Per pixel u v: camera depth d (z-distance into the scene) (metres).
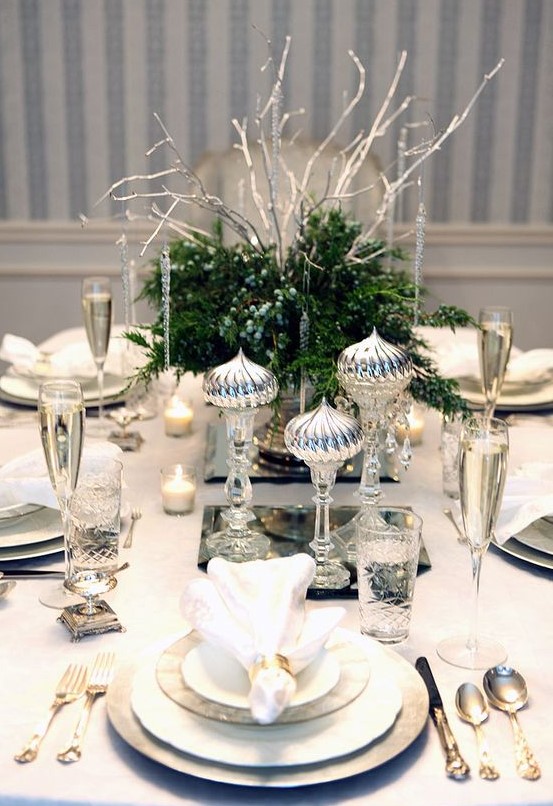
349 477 1.63
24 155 3.76
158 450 1.77
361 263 1.65
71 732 0.92
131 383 1.59
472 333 2.45
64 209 3.80
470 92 3.69
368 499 1.36
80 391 1.17
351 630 1.13
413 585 1.10
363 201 3.03
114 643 1.09
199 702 0.90
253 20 3.63
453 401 1.53
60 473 1.17
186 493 1.47
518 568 1.30
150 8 3.62
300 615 0.98
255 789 0.85
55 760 0.88
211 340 1.55
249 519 1.37
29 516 1.38
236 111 3.71
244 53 3.66
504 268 3.86
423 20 3.63
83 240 3.82
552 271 3.87
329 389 1.37
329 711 0.89
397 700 0.93
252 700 0.84
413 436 1.83
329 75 3.68
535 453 1.73
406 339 1.58
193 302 1.61
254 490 1.58
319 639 0.93
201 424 1.94
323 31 3.64
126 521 1.45
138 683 0.96
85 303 1.80
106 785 0.85
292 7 3.62
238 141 3.74
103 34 3.65
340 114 3.71
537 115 3.72
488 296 3.90
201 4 3.62
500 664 1.06
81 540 1.20
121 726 0.90
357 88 3.68
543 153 3.75
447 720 0.95
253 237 1.76
